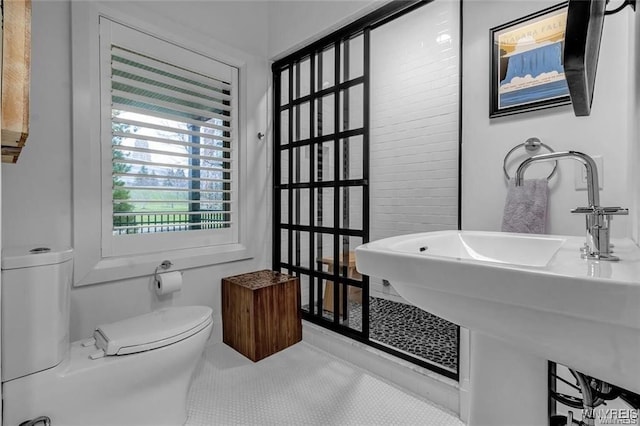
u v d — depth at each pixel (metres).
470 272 0.52
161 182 1.92
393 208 3.13
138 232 1.82
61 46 1.53
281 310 2.06
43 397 1.03
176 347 1.29
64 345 1.14
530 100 1.23
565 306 0.42
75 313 1.59
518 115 1.27
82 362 1.14
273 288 2.02
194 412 1.45
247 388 1.64
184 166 1.99
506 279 0.48
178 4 1.96
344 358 1.96
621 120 1.04
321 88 2.18
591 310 0.40
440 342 2.15
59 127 1.53
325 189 2.17
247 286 1.97
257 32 2.39
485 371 0.87
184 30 1.97
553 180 1.19
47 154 1.49
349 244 2.04
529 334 0.50
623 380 0.43
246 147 2.32
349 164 2.03
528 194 1.20
